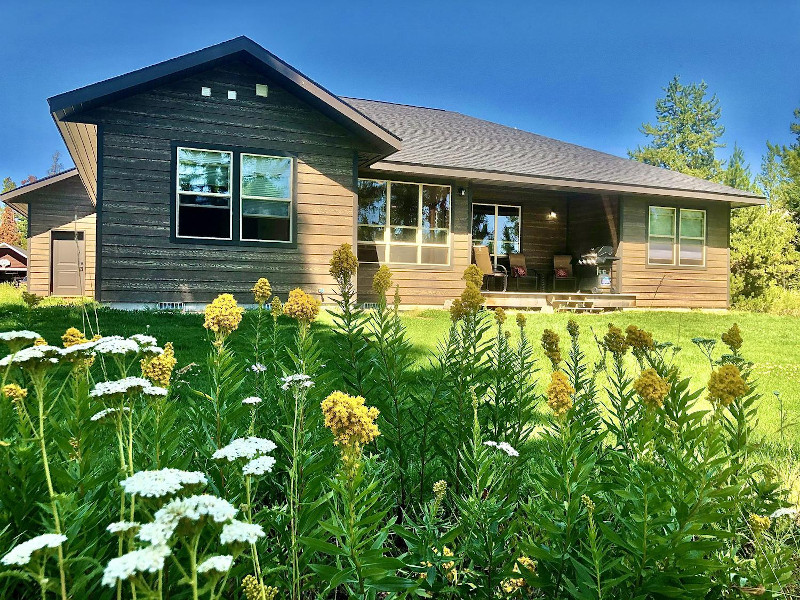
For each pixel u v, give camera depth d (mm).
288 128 10484
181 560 1268
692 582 1268
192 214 9883
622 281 14938
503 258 16094
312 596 1559
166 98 9719
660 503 1278
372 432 1207
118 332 6637
